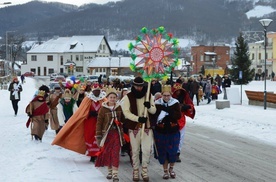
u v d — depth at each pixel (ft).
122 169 32.12
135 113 27.45
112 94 28.09
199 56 358.23
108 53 383.04
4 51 381.81
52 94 46.70
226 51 363.56
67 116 44.06
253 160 35.53
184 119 33.86
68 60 365.61
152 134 28.09
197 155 37.76
